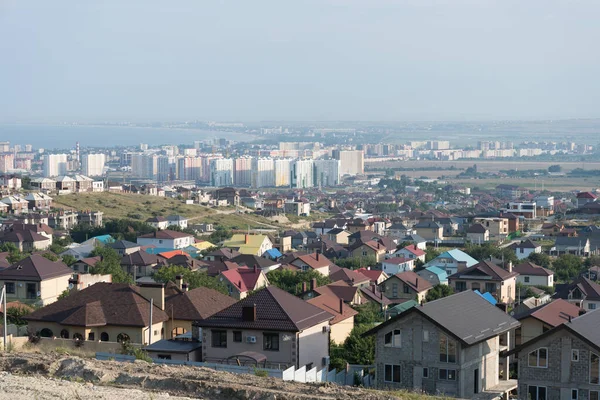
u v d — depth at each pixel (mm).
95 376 43906
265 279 111812
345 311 77312
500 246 186500
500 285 117125
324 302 76562
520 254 173625
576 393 52031
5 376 40188
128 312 65188
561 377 52344
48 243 179375
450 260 145000
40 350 57875
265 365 57750
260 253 171750
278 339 58625
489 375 58031
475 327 56531
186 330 66500
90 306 65562
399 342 55781
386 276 130625
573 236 190000
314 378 54781
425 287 117312
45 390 37250
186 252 167000
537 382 53000
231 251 167000
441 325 54281
